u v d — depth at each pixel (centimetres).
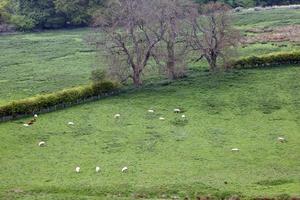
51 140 12631
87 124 13688
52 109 14900
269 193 8881
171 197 9031
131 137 12719
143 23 16838
